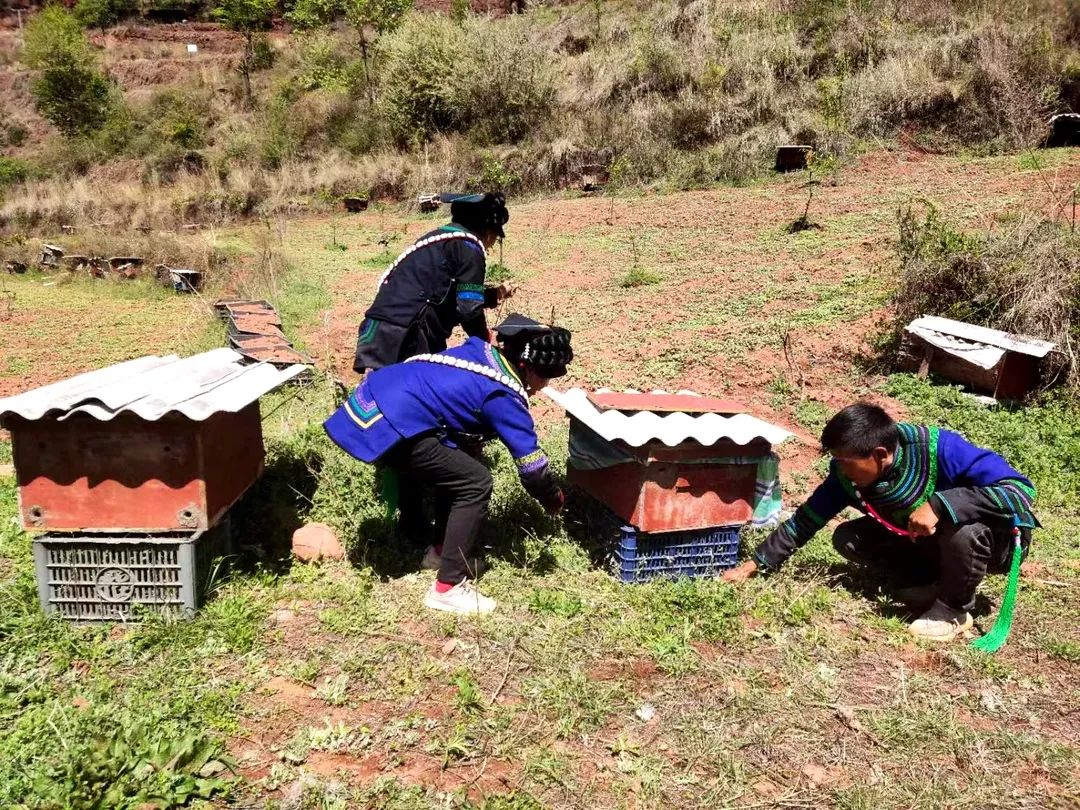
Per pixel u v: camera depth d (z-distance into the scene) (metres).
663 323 8.61
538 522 4.36
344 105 26.53
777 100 17.84
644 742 2.83
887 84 16.44
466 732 2.83
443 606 3.57
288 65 34.19
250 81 33.78
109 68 36.34
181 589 3.42
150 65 36.59
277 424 5.81
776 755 2.79
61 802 2.37
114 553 3.40
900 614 3.70
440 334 4.14
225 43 40.47
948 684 3.19
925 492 3.41
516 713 2.94
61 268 16.66
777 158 16.47
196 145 29.16
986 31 16.62
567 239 13.77
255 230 19.98
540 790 2.60
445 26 24.56
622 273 11.16
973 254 6.99
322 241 17.38
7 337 10.38
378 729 2.84
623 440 3.57
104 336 10.46
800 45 19.48
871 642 3.46
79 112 30.73
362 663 3.18
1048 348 6.05
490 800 2.49
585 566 3.97
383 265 14.09
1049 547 4.34
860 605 3.74
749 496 3.84
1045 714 3.02
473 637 3.39
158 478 3.34
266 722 2.87
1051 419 5.82
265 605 3.55
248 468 3.99
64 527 3.34
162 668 3.11
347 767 2.67
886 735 2.87
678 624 3.50
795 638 3.45
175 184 26.08
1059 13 17.30
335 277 13.06
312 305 10.80
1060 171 12.37
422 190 21.42
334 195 22.62
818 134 16.28
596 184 19.03
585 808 2.53
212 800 2.51
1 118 34.88
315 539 4.02
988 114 15.53
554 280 11.24
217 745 2.69
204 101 32.28
